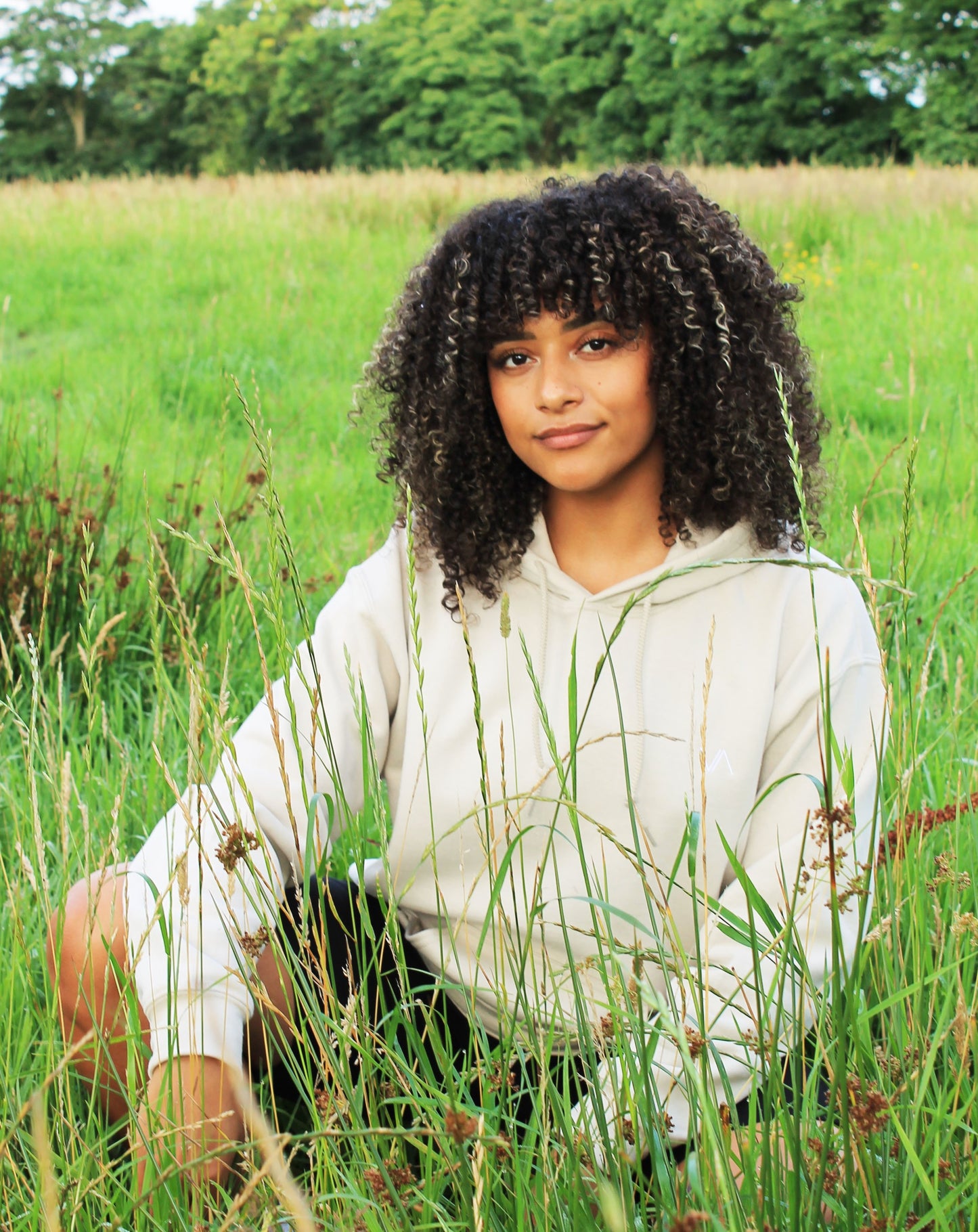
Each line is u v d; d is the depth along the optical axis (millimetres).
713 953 1435
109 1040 1230
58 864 1875
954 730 2014
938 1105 1161
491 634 1567
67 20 52875
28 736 1523
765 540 1542
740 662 1517
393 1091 1313
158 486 4242
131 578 3215
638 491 1562
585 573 1582
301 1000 1259
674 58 33812
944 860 1369
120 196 13938
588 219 1440
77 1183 1134
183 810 1215
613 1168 1146
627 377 1464
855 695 1532
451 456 1551
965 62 30219
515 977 1203
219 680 2824
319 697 1235
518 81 40000
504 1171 1188
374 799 1331
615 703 1505
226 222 11320
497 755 1524
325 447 5234
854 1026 1108
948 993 1229
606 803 1502
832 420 4879
